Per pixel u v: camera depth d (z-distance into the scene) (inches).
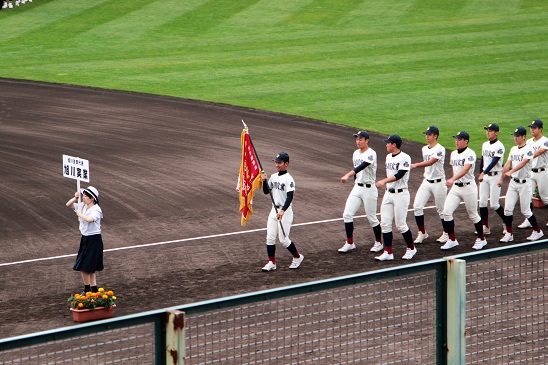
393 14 5374.0
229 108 3157.0
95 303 1301.7
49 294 1439.5
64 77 3708.2
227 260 1644.9
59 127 2864.2
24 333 1248.8
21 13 5241.1
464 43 4471.0
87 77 3708.2
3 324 1288.1
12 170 2348.7
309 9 5467.5
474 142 2704.2
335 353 1063.0
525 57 4101.9
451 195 1721.2
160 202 2068.2
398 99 3297.2
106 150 2573.8
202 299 1412.4
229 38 4648.1
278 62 4015.8
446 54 4183.1
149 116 3029.0
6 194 2119.8
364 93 3400.6
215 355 1045.2
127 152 2554.1
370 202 1681.8
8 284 1489.9
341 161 2480.3
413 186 2260.1
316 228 1878.7
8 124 2898.6
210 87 3513.8
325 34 4758.9
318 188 2208.4
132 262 1624.0
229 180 2274.9
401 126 2901.1
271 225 1576.0
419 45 4424.2
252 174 1596.9
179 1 5625.0
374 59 4077.3
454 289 813.2
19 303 1391.5
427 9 5546.3
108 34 4704.7
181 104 3221.0
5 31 4741.6
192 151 2568.9
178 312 685.9
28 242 1754.4
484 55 4158.5
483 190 1822.1
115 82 3609.7
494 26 4970.5
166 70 3850.9
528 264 1482.5
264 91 3437.5
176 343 687.7
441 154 1722.4
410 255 1662.2
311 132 2815.0
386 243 1651.1
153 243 1753.2
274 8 5477.4
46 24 4931.1
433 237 1833.2
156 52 4276.6
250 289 1465.3
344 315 1207.6
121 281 1509.6
